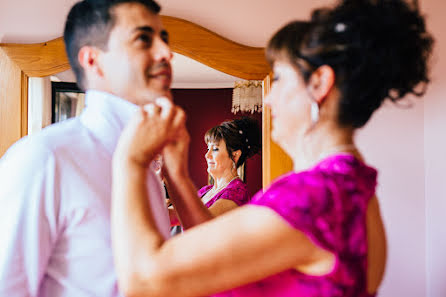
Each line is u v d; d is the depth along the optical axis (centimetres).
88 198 71
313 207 50
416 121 180
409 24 57
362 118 59
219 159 173
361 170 58
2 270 65
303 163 62
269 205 51
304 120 59
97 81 81
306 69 57
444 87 170
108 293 71
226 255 49
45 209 69
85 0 80
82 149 74
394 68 56
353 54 55
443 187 167
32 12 167
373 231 59
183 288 50
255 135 173
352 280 51
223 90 173
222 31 174
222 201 166
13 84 163
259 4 175
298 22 61
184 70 173
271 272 51
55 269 71
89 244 71
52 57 164
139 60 76
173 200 86
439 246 169
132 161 57
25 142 72
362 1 57
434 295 173
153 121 59
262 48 172
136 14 76
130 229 52
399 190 180
